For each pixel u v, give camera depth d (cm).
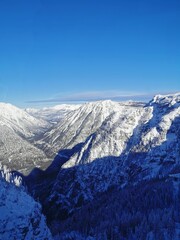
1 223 16488
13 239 16512
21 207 17875
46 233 18375
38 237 17675
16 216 17150
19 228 16900
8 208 17275
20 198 18488
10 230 16588
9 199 17825
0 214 16762
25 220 17325
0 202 17238
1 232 16300
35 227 17762
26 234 17125
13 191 18650
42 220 18625
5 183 18900
